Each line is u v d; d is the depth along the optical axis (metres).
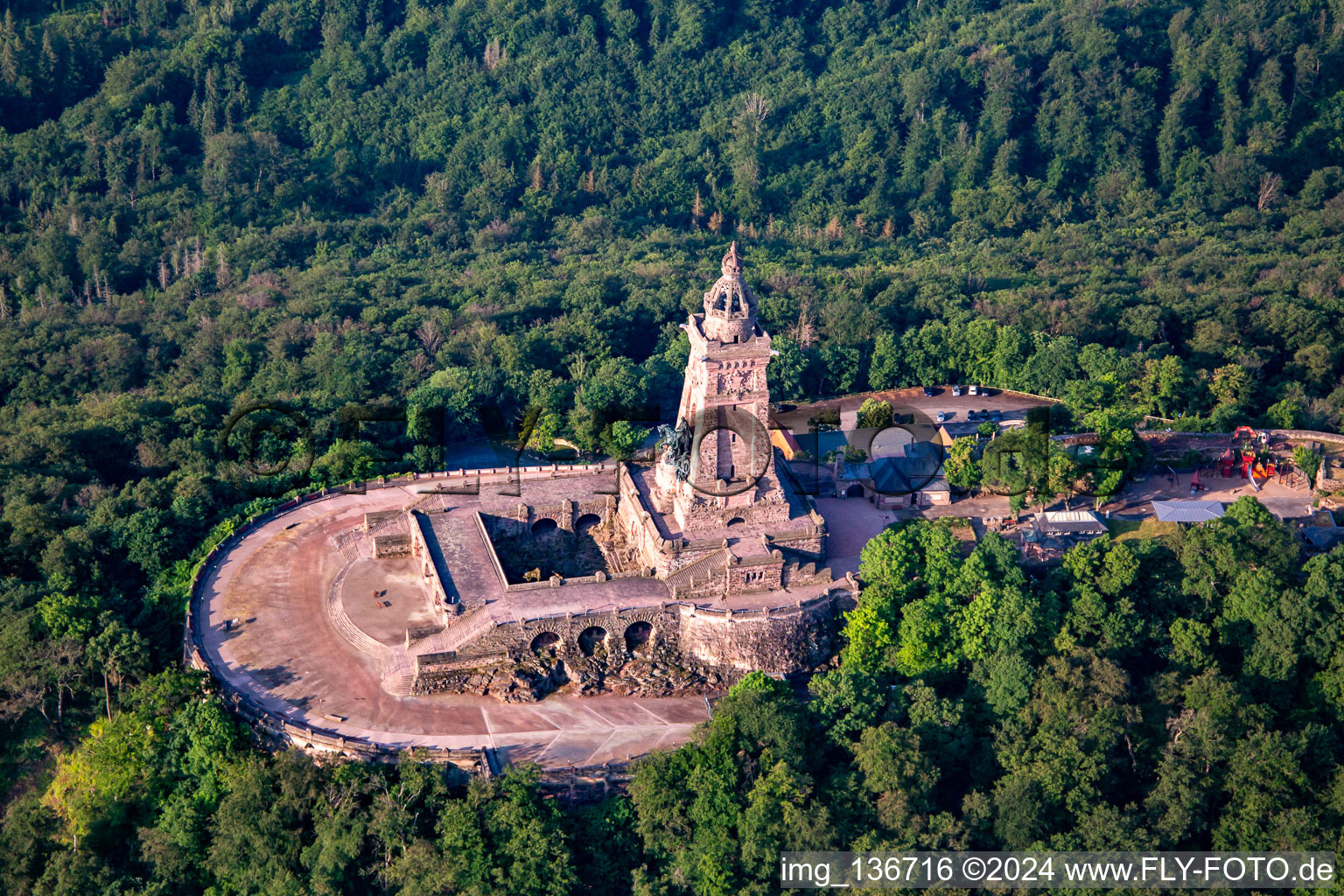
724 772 158.75
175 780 169.62
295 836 157.12
